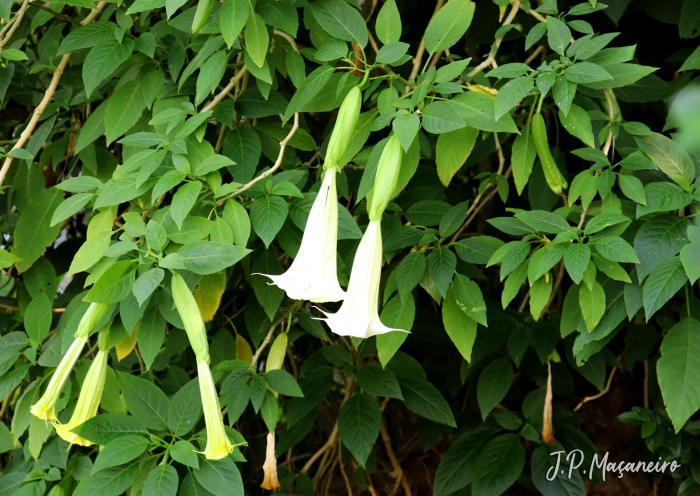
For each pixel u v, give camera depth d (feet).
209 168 4.63
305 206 4.90
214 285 5.14
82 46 5.02
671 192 4.51
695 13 5.81
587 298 4.69
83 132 5.49
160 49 5.42
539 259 4.68
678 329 4.67
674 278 4.36
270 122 5.85
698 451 5.99
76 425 4.76
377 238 4.35
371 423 5.73
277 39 5.25
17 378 5.18
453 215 5.17
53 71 5.93
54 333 5.69
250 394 5.19
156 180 4.75
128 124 5.31
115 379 5.19
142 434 4.94
